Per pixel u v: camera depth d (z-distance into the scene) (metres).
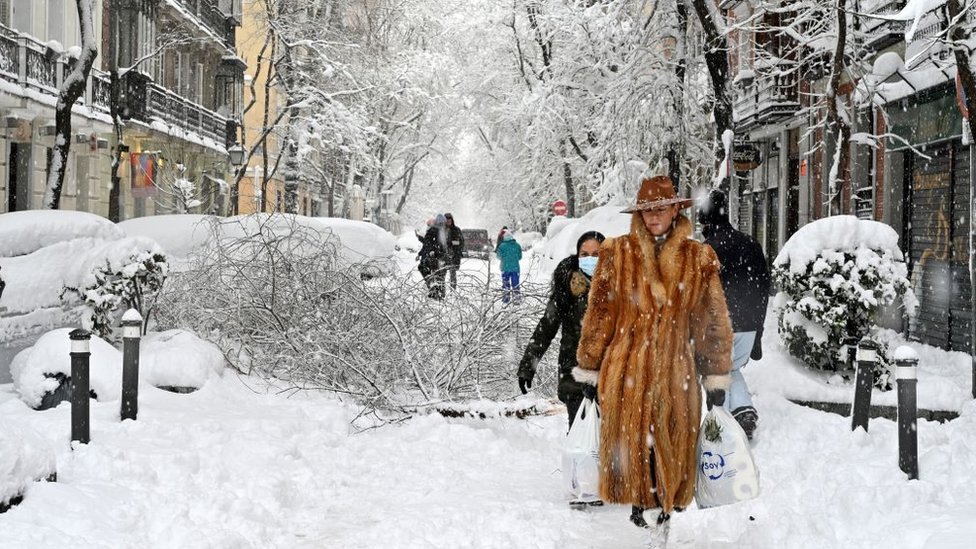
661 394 6.20
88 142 32.53
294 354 12.61
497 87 49.53
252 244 13.45
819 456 8.35
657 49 26.39
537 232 57.28
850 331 11.87
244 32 60.16
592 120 29.86
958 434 8.96
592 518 7.46
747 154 28.55
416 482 8.79
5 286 11.67
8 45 26.97
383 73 49.84
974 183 11.92
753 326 9.32
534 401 11.56
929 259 19.39
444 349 12.02
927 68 18.81
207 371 11.60
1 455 6.60
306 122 44.12
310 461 9.09
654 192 6.33
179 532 6.75
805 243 11.99
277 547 6.95
